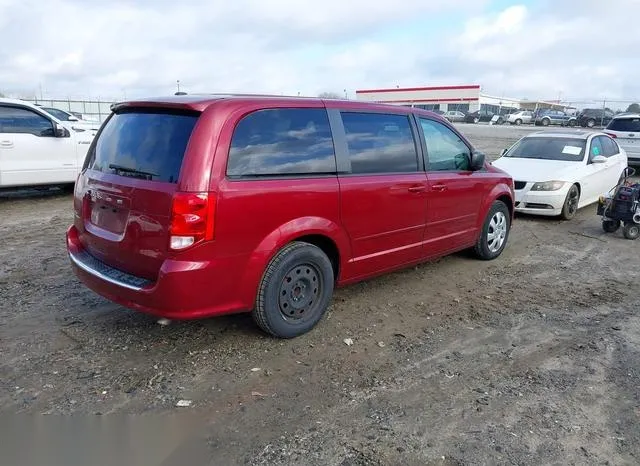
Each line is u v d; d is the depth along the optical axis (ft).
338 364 12.43
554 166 30.68
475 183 19.04
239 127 11.98
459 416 10.41
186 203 10.98
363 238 14.83
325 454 9.21
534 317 15.55
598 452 9.40
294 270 13.23
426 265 20.39
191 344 13.16
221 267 11.63
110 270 12.73
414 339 13.89
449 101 224.74
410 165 16.33
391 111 15.98
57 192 35.37
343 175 14.11
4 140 30.09
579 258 22.03
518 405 10.84
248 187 11.85
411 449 9.38
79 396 10.83
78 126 43.98
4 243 22.24
